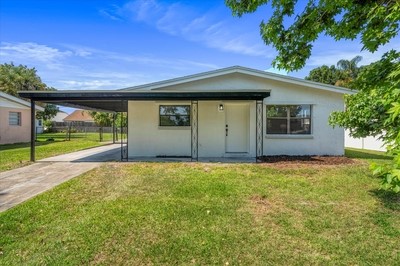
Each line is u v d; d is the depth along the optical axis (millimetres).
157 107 10781
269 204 4699
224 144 10789
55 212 4273
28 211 4305
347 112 5871
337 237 3473
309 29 4688
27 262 2873
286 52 5074
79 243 3275
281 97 10773
